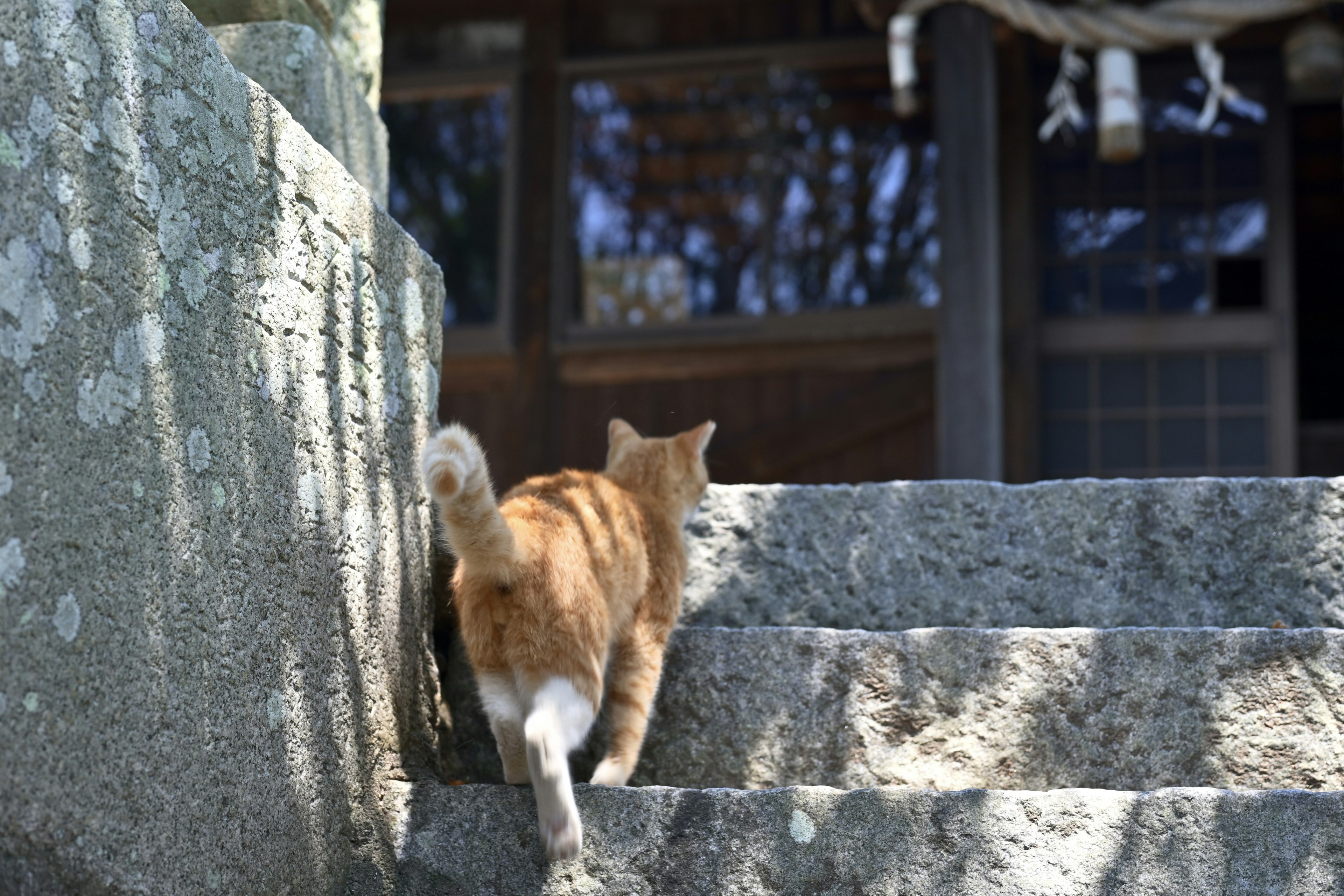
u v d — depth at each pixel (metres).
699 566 2.95
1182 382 6.56
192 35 1.83
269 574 1.91
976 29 5.74
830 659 2.50
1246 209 6.65
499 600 2.19
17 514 1.42
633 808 2.08
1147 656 2.42
